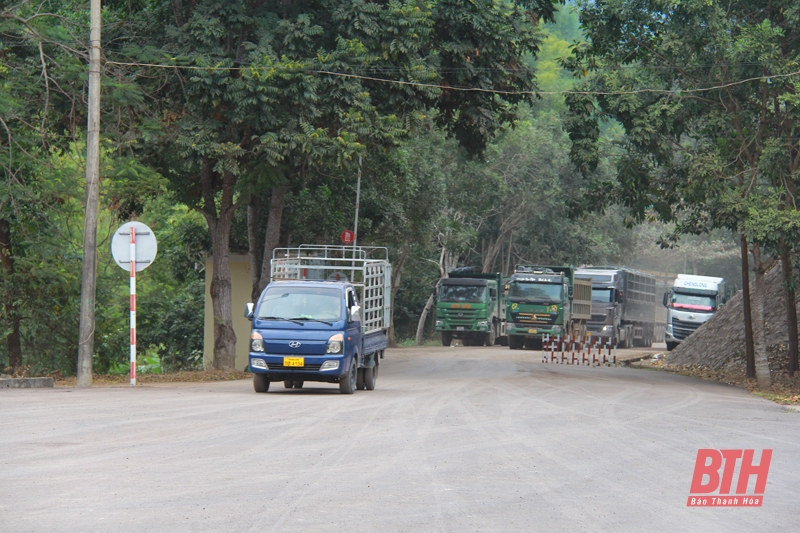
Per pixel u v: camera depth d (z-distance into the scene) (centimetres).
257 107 3075
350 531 885
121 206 3422
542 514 983
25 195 3038
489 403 2242
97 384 2817
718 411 2231
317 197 4728
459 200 7550
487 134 3747
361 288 2722
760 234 3066
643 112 3441
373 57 3147
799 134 3350
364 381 2670
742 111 3419
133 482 1115
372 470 1226
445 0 3494
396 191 4950
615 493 1115
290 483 1124
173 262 5581
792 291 3634
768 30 3161
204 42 3127
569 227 9094
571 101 3484
